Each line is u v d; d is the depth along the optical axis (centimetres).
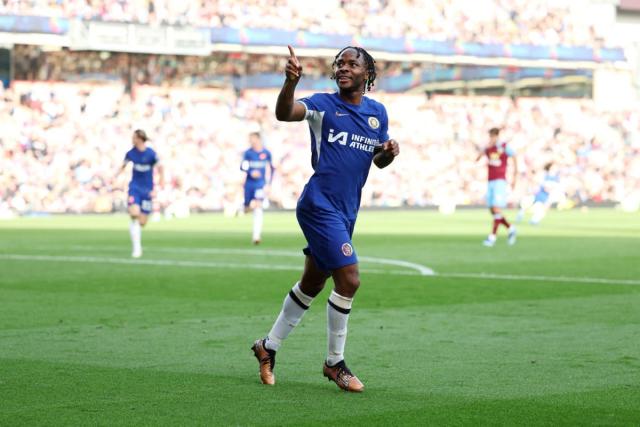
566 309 2309
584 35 9938
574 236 5112
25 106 7600
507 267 3372
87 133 7725
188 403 1310
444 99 9288
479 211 8394
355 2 8962
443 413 1255
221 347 1766
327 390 1402
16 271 3172
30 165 7438
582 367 1581
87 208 7575
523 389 1408
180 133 8056
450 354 1703
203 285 2786
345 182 1439
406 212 8138
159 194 7719
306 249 1447
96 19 7256
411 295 2580
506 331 1970
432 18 9212
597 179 9600
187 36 7556
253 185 4472
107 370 1543
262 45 7912
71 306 2342
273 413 1254
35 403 1303
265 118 8462
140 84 8056
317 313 2230
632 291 2678
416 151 8925
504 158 4428
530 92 9800
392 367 1580
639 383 1450
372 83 1473
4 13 7088
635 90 10325
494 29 9469
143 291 2644
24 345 1781
